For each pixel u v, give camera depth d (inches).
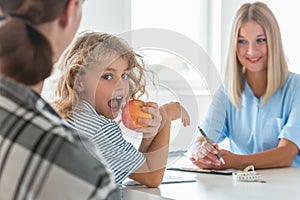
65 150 25.1
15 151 25.0
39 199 24.3
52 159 24.8
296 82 91.0
